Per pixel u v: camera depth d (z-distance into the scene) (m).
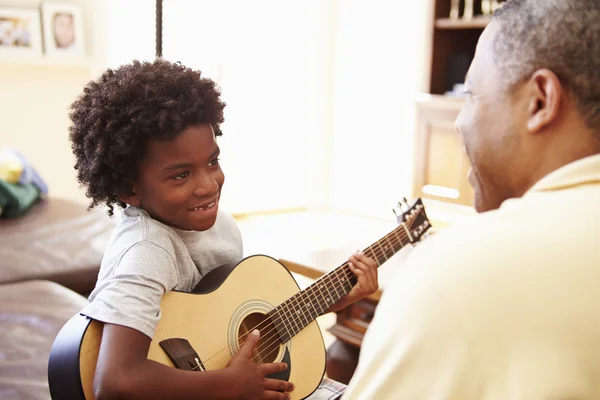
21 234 2.42
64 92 4.13
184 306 1.12
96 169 1.11
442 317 0.51
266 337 1.22
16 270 2.09
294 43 4.91
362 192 5.22
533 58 0.61
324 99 5.23
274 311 1.24
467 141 0.70
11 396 1.26
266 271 1.27
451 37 3.92
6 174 2.79
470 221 0.58
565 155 0.61
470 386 0.49
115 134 1.07
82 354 0.97
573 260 0.51
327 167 5.39
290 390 1.15
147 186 1.09
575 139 0.60
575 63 0.58
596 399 0.49
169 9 4.13
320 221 5.02
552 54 0.59
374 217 5.16
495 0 3.76
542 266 0.51
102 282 1.04
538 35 0.61
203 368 1.10
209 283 1.20
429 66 3.87
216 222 1.31
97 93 1.12
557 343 0.49
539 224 0.54
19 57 3.91
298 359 1.26
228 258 1.30
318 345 1.29
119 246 1.08
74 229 2.54
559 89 0.60
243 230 4.67
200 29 4.30
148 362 0.98
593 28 0.58
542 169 0.63
